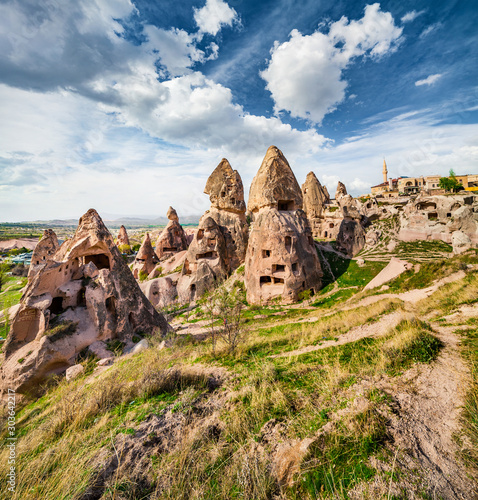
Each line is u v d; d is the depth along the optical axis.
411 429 4.33
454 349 7.14
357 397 5.43
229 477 4.16
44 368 14.41
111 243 20.66
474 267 17.58
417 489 3.30
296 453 4.36
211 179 46.06
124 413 6.89
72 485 4.28
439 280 17.22
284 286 31.31
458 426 4.31
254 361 9.65
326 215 56.31
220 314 14.18
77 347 16.27
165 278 44.06
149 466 4.79
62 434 6.45
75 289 18.36
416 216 40.75
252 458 4.44
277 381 7.25
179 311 35.22
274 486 3.92
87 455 5.04
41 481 4.57
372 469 3.66
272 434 5.03
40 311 15.76
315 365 7.96
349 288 31.81
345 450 4.07
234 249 44.16
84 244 19.53
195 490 4.02
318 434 4.57
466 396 4.98
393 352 7.34
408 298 15.98
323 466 3.90
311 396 6.08
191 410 6.50
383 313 13.30
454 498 3.15
